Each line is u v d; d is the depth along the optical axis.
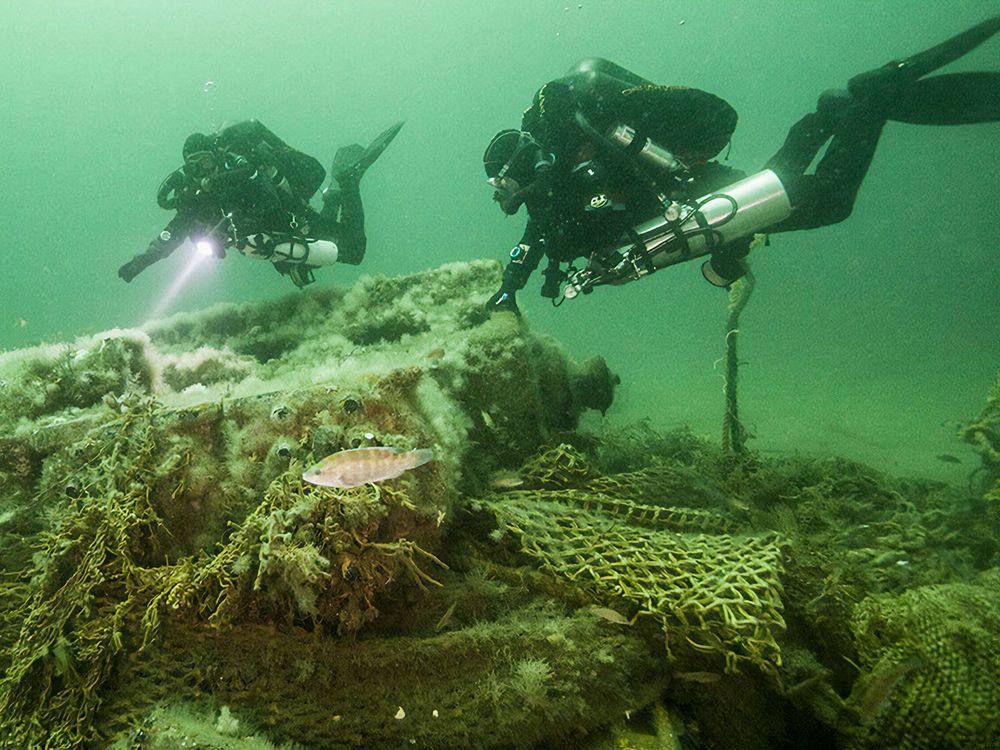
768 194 3.51
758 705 2.23
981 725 1.79
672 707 2.24
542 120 3.63
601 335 29.05
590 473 3.22
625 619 2.07
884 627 2.14
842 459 4.34
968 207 49.59
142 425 2.23
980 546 3.09
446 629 2.16
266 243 4.50
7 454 2.40
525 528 2.50
